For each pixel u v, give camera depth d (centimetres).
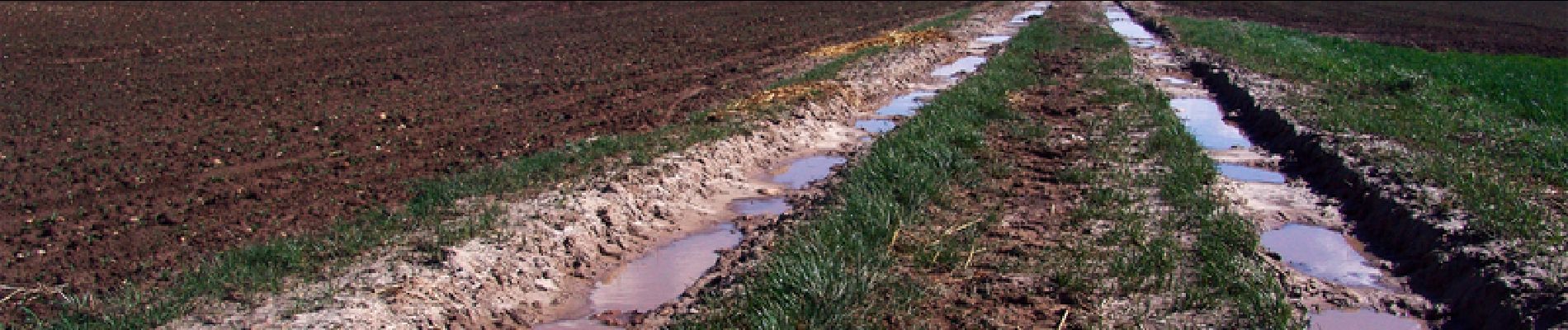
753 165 1296
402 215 962
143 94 1752
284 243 875
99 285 805
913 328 727
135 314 727
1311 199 1120
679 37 2881
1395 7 4597
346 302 756
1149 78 2045
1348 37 3147
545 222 951
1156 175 1141
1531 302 733
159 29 2883
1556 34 3341
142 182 1131
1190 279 820
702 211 1098
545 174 1122
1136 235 914
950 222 980
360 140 1377
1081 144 1331
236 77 1981
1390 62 2192
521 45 2612
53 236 925
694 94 1794
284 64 2186
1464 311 790
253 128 1453
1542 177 1095
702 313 756
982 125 1460
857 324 728
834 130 1531
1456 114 1459
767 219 1052
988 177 1160
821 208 1016
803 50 2588
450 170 1187
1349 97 1648
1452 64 2167
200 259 859
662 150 1229
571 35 2891
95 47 2431
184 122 1491
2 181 1125
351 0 4056
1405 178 1068
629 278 906
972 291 798
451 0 4175
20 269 838
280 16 3344
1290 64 2062
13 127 1430
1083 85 1848
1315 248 961
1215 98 1848
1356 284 869
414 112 1600
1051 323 741
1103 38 2652
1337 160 1184
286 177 1158
